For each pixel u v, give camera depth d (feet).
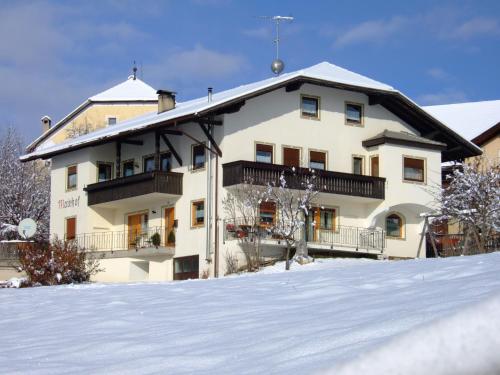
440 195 115.96
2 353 25.95
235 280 52.60
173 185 119.03
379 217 124.16
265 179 111.45
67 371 21.44
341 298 32.35
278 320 26.76
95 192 130.62
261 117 116.78
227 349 21.56
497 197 105.40
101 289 55.01
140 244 124.06
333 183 116.78
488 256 49.24
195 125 118.21
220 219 112.47
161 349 23.57
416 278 38.19
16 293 57.67
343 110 124.47
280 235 108.88
